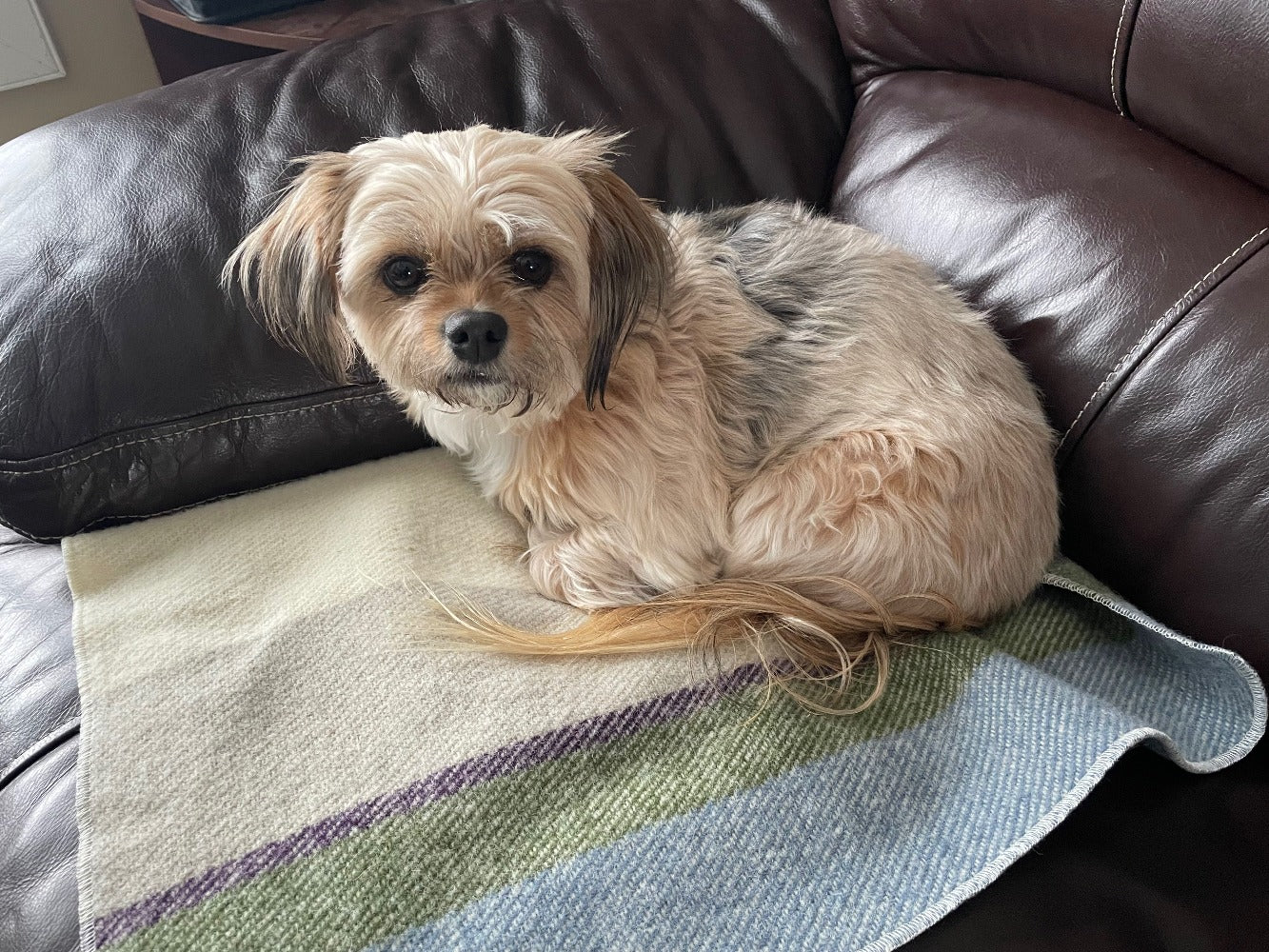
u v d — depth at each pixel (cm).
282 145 47
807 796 33
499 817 32
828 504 41
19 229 44
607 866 31
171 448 43
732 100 53
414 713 35
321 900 30
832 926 30
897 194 50
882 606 40
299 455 46
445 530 44
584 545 44
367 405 46
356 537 42
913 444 40
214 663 37
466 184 38
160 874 31
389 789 33
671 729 35
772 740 34
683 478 43
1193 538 37
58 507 42
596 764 34
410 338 39
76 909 31
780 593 41
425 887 31
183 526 44
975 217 46
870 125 53
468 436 45
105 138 47
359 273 39
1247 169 38
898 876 31
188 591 40
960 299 45
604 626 40
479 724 35
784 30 55
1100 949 30
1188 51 37
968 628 41
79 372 42
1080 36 42
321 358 44
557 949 29
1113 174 42
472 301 38
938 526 40
